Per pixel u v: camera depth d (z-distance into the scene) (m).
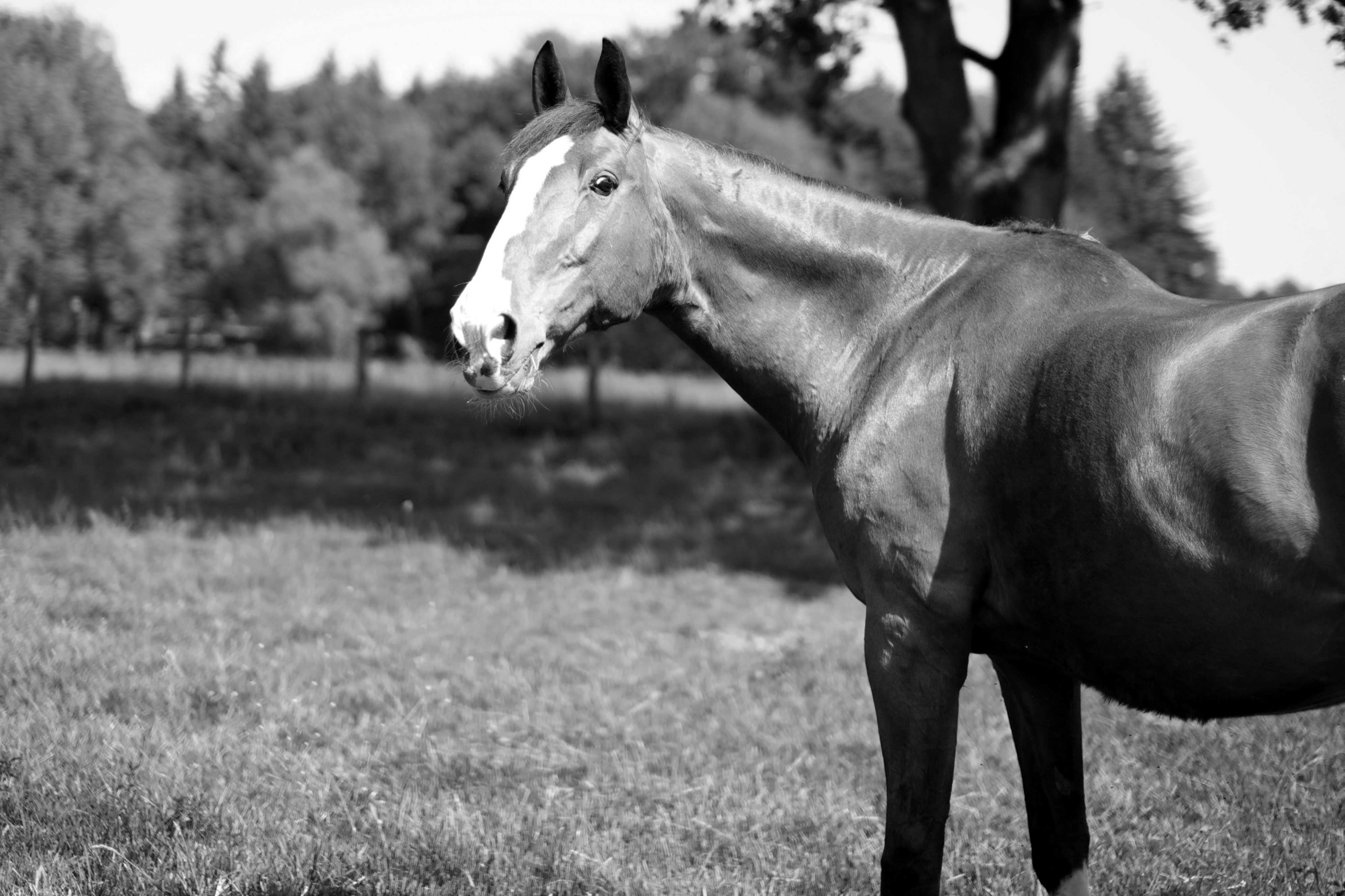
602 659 7.03
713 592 9.03
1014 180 9.76
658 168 3.40
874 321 3.36
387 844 3.88
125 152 41.03
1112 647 2.79
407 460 14.96
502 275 3.10
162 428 16.11
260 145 60.62
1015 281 3.13
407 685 6.04
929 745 3.07
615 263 3.26
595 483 13.93
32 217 36.06
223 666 5.86
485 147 63.22
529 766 4.99
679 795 4.62
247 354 31.73
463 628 7.48
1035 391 2.91
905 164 50.91
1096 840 4.23
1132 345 2.75
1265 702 2.64
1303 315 2.52
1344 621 2.41
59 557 8.30
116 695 5.29
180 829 3.83
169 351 31.88
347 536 10.14
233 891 3.42
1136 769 4.89
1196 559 2.54
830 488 3.27
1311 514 2.39
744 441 16.59
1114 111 49.28
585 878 3.77
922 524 3.07
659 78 57.97
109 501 11.05
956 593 3.04
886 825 3.17
